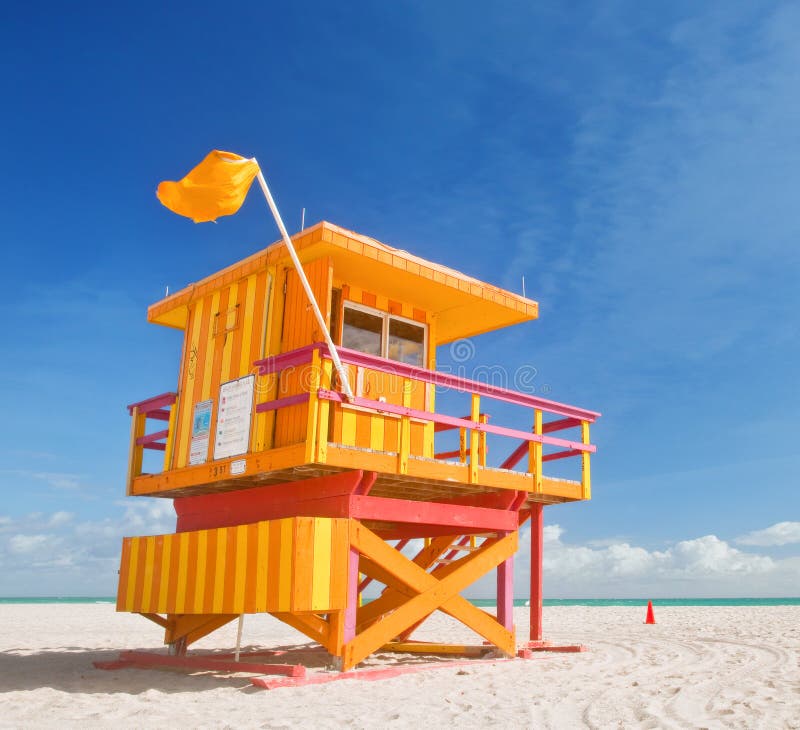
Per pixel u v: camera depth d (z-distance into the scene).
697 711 5.57
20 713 5.61
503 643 8.83
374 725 5.10
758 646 10.64
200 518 9.72
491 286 9.59
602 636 13.60
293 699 6.20
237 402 8.62
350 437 8.48
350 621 7.43
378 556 7.68
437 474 8.12
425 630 16.59
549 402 9.22
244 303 9.06
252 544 7.41
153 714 5.56
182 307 10.19
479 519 8.71
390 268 8.52
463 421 8.43
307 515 8.05
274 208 7.08
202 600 7.90
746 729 4.89
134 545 9.29
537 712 5.57
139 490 9.90
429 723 5.21
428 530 9.91
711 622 18.44
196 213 6.87
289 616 7.81
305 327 8.16
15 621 19.62
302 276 7.15
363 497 7.69
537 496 9.55
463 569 8.51
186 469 9.04
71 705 5.95
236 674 7.67
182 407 9.63
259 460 7.88
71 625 17.86
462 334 11.03
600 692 6.49
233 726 5.07
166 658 8.38
